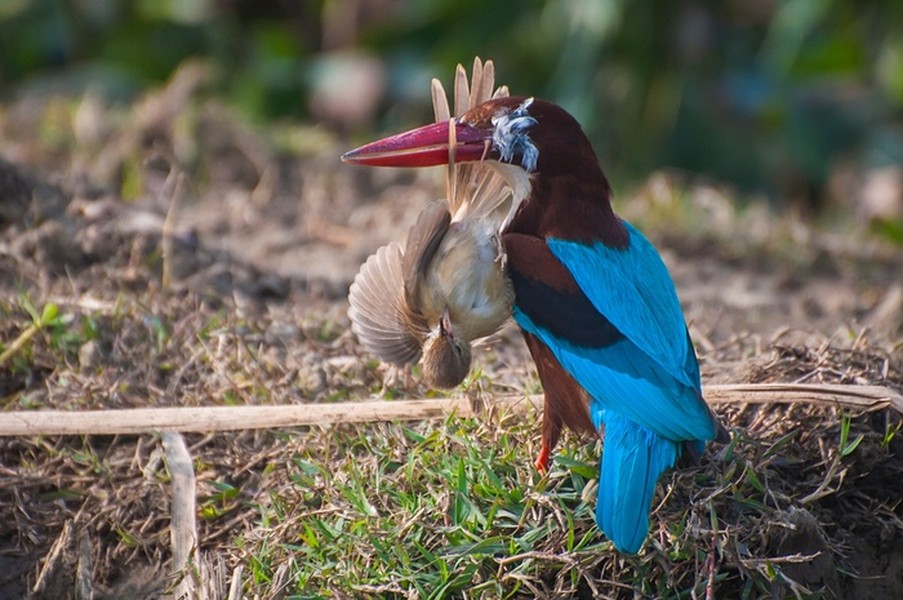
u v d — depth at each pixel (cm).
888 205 1820
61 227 1198
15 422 931
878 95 1967
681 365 857
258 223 1488
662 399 836
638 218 1544
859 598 854
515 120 873
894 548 875
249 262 1266
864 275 1477
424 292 826
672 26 1892
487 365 1057
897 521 870
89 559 877
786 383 931
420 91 1948
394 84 1959
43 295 1123
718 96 1923
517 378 1017
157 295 1145
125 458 937
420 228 801
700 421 830
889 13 1975
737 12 1983
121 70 1961
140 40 2006
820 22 1964
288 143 1688
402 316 852
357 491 855
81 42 2011
